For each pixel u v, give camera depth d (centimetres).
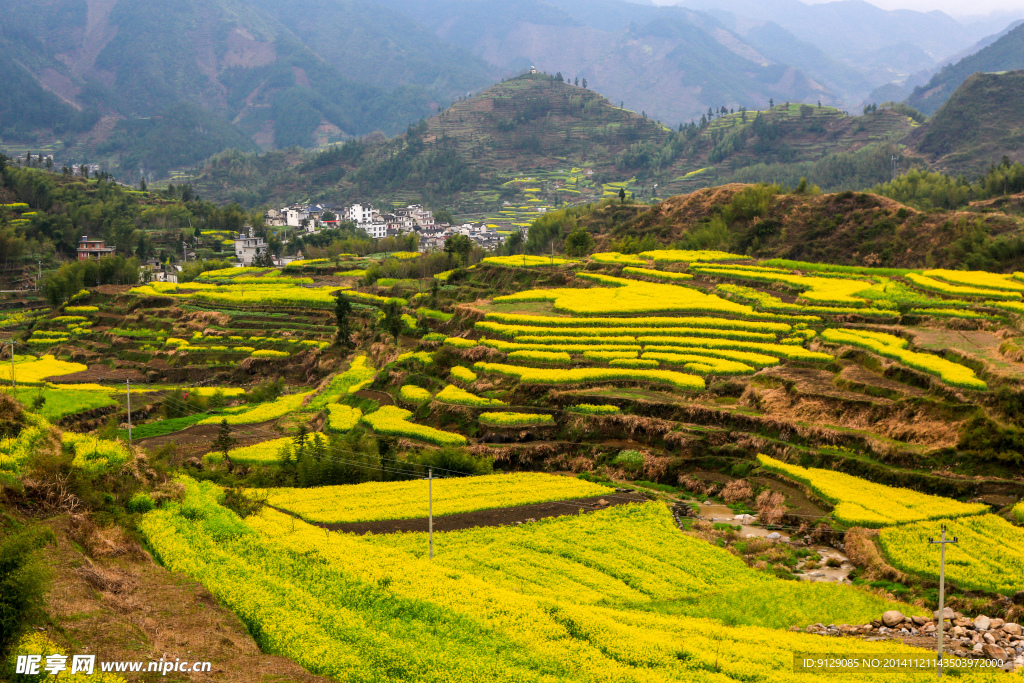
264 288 16812
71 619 2866
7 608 2623
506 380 8069
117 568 3603
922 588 4278
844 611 4053
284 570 4006
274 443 7644
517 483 6191
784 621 3950
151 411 9725
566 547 4841
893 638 3709
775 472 5962
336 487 6109
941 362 6894
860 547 4747
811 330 8669
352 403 9094
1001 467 5488
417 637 3334
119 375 12156
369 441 6988
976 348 7275
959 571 4344
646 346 8544
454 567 4506
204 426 8731
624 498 5866
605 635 3453
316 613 3494
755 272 11925
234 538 4394
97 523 4041
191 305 15350
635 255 14150
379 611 3591
